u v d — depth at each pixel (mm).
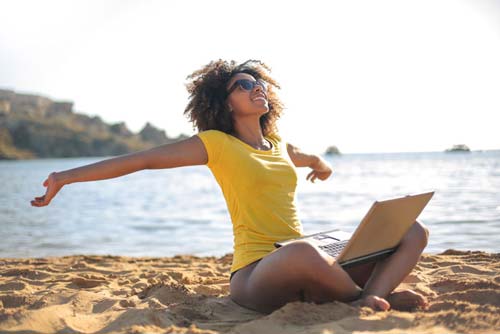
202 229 10305
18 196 22516
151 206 16562
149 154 2951
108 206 16906
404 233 2928
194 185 32125
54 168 91562
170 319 2719
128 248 8273
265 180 3029
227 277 4402
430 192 2826
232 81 3291
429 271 4105
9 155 183375
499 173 25516
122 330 2492
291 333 2330
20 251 8078
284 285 2732
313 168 4070
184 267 5289
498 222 8078
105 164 2883
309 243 2645
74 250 8156
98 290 3807
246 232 3057
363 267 3051
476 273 3936
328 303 2646
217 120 3346
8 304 3234
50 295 3283
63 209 15922
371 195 16281
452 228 7699
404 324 2363
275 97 3613
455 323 2328
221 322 2766
